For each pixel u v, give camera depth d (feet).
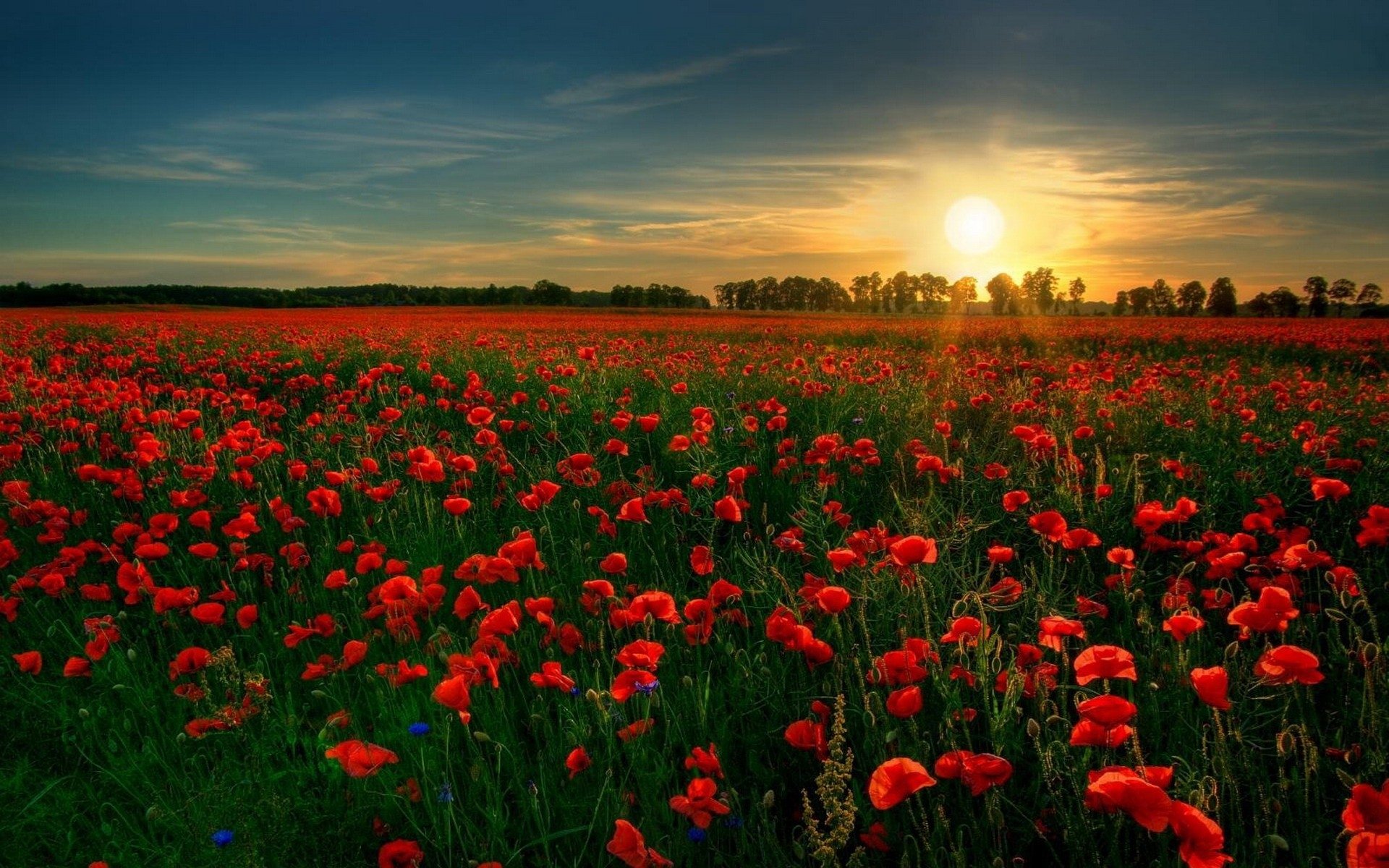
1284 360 52.37
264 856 5.79
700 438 14.51
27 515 12.55
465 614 8.43
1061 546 10.98
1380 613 9.17
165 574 11.49
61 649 9.39
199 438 16.62
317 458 17.22
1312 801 5.89
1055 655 7.92
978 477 13.92
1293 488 13.35
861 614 7.52
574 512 13.12
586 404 21.35
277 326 89.51
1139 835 5.49
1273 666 5.59
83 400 19.70
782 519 13.56
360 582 11.07
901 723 6.47
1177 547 11.05
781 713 7.39
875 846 5.57
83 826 6.71
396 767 7.00
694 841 5.80
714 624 8.88
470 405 22.27
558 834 5.80
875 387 22.22
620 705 7.10
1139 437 17.33
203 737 7.32
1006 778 5.19
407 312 193.67
